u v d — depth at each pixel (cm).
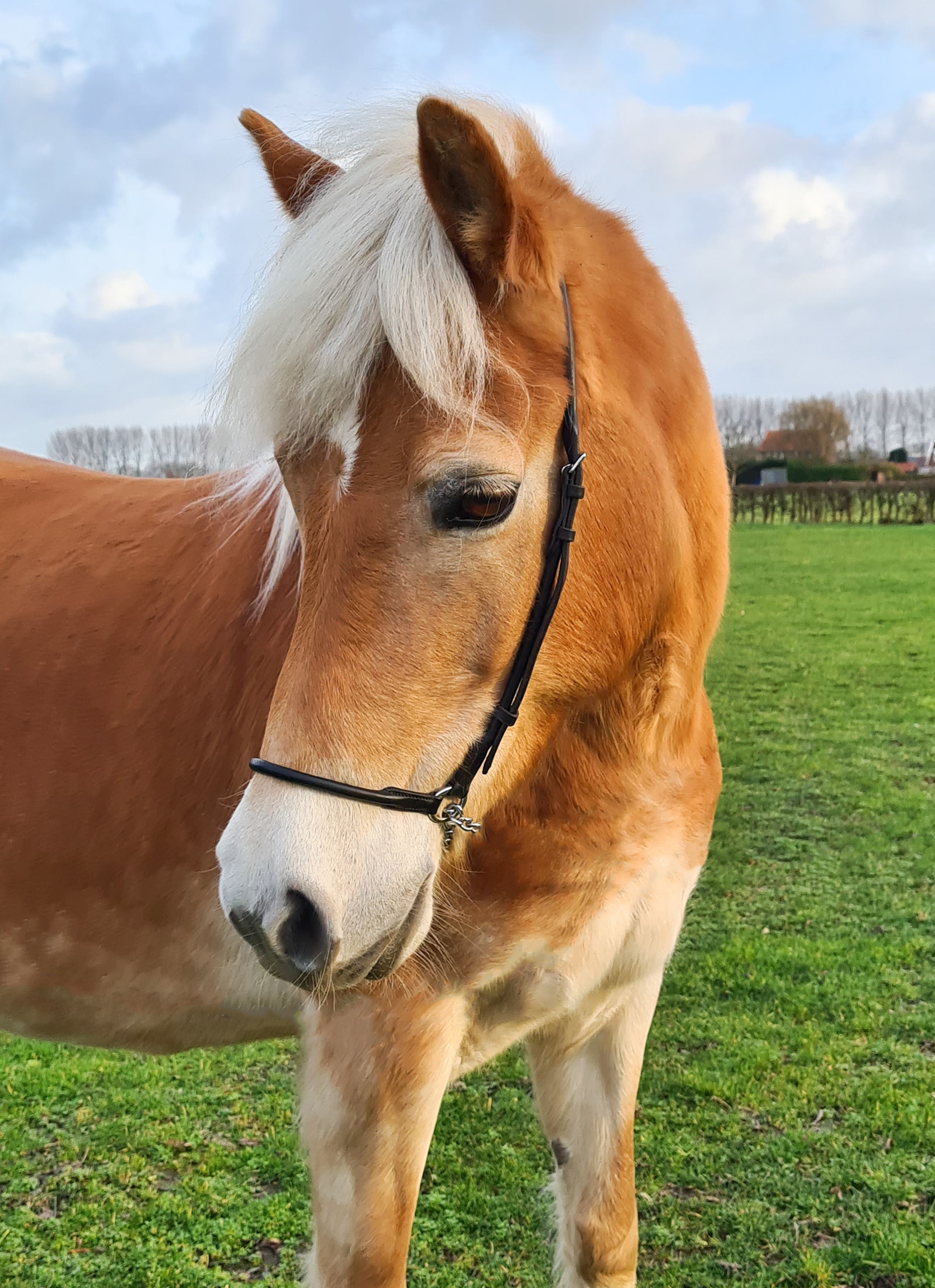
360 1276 174
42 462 273
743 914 470
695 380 184
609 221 180
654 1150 305
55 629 214
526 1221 279
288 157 173
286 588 189
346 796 141
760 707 870
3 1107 340
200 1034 215
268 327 145
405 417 141
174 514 226
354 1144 174
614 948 185
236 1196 290
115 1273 261
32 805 206
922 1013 379
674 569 173
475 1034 187
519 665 153
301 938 138
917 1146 303
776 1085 336
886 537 2297
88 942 207
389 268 139
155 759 197
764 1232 270
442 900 172
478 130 133
